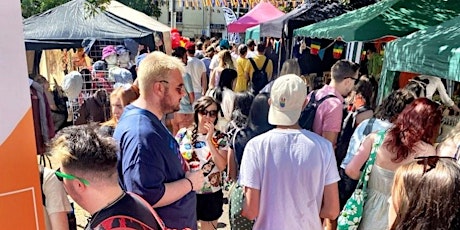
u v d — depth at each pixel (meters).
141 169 1.95
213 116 3.19
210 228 3.36
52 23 7.76
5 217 0.98
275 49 10.00
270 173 2.19
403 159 2.34
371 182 2.49
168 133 2.19
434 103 2.42
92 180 1.52
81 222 3.61
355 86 3.57
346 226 2.54
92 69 7.42
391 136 2.40
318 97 3.51
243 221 2.69
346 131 3.43
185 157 3.12
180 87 2.18
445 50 3.10
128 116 2.10
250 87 6.70
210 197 3.26
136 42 7.85
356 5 8.96
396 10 5.32
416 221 1.31
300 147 2.18
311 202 2.20
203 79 7.21
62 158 1.55
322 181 2.21
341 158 3.38
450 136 2.61
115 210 1.52
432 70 3.21
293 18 8.48
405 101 2.78
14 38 0.95
